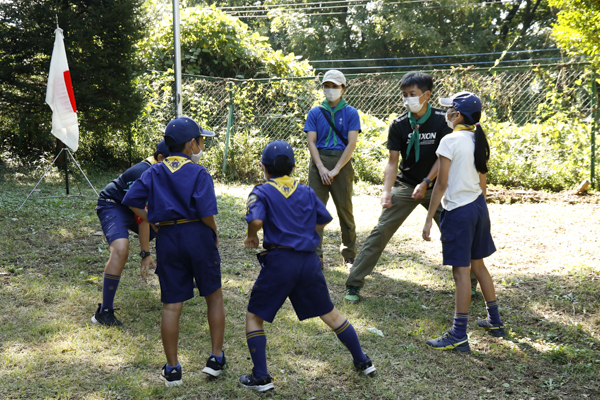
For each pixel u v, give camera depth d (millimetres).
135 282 4695
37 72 9711
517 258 5555
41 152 11219
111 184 4043
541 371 3275
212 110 11312
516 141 9453
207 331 3736
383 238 4367
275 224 2955
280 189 3035
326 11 27422
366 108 11281
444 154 3562
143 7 10945
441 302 4430
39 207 7293
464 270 3568
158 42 12789
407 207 4363
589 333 3775
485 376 3199
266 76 13195
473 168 3588
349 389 3027
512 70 9492
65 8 9719
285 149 3092
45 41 9258
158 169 3041
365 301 4406
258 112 11047
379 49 27062
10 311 3930
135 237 6289
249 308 3027
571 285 4691
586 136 9117
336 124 5125
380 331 3787
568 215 7250
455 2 25375
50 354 3275
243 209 7758
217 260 3098
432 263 5535
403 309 4230
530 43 25188
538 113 9656
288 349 3486
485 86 9766
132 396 2863
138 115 10531
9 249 5387
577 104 9352
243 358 3354
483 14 26719
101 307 3811
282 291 2945
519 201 8359
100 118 9938
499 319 3832
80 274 4840
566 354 3426
